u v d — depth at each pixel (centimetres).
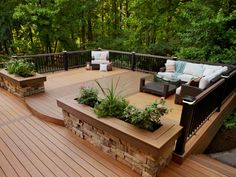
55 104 460
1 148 312
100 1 1360
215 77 460
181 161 283
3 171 265
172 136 250
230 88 505
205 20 680
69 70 800
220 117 445
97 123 291
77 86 596
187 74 619
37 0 1109
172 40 1086
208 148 432
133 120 264
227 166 292
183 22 1035
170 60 672
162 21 1072
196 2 796
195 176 262
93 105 337
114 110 300
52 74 732
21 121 403
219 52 716
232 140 470
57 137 346
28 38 1340
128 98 512
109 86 598
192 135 318
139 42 1227
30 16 1085
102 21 1543
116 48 1336
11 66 545
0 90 578
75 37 1508
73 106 336
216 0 752
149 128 262
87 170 269
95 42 1412
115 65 872
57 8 1109
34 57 685
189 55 772
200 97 290
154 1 1043
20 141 332
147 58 767
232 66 583
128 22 1223
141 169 258
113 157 293
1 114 432
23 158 290
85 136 334
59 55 761
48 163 280
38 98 497
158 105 274
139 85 616
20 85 483
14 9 1123
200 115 328
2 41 1349
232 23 704
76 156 296
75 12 1198
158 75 622
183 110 272
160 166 261
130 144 259
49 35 1195
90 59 880
